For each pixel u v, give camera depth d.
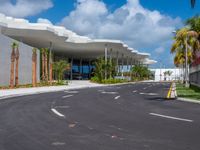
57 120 13.77
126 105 20.92
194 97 27.45
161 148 8.36
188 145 8.71
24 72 58.72
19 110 17.83
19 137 9.98
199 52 49.88
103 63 84.88
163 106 20.25
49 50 79.75
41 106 20.17
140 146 8.60
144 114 15.85
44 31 69.19
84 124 12.59
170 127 11.78
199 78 53.38
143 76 147.25
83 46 92.31
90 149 8.30
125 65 153.62
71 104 21.62
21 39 73.88
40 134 10.47
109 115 15.48
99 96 30.30
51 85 60.59
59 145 8.81
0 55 46.69
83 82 86.50
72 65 127.75
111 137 9.88
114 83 82.88
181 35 63.19
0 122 13.21
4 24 65.31
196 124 12.52
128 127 11.80
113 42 90.00
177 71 170.12
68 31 90.94
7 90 40.69
